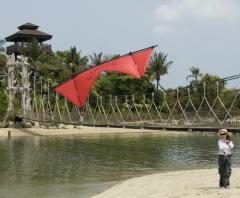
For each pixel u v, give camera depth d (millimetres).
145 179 26000
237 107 45062
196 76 103312
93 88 89562
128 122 50219
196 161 38906
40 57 109938
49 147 54969
